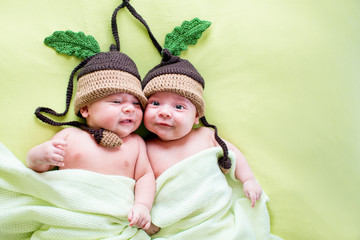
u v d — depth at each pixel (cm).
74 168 85
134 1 106
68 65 97
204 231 84
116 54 93
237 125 102
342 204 94
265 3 109
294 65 103
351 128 100
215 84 105
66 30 98
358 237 91
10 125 88
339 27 108
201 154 91
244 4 109
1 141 86
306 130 99
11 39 93
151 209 88
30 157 76
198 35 105
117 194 83
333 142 98
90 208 79
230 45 106
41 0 99
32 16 97
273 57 104
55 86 94
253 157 100
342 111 101
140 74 103
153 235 88
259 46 105
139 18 103
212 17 108
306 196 95
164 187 89
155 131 92
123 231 81
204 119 102
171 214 85
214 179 91
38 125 90
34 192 79
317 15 108
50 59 95
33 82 92
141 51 104
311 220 93
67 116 93
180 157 94
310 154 98
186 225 86
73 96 95
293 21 107
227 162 94
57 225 77
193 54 106
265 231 91
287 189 96
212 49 106
